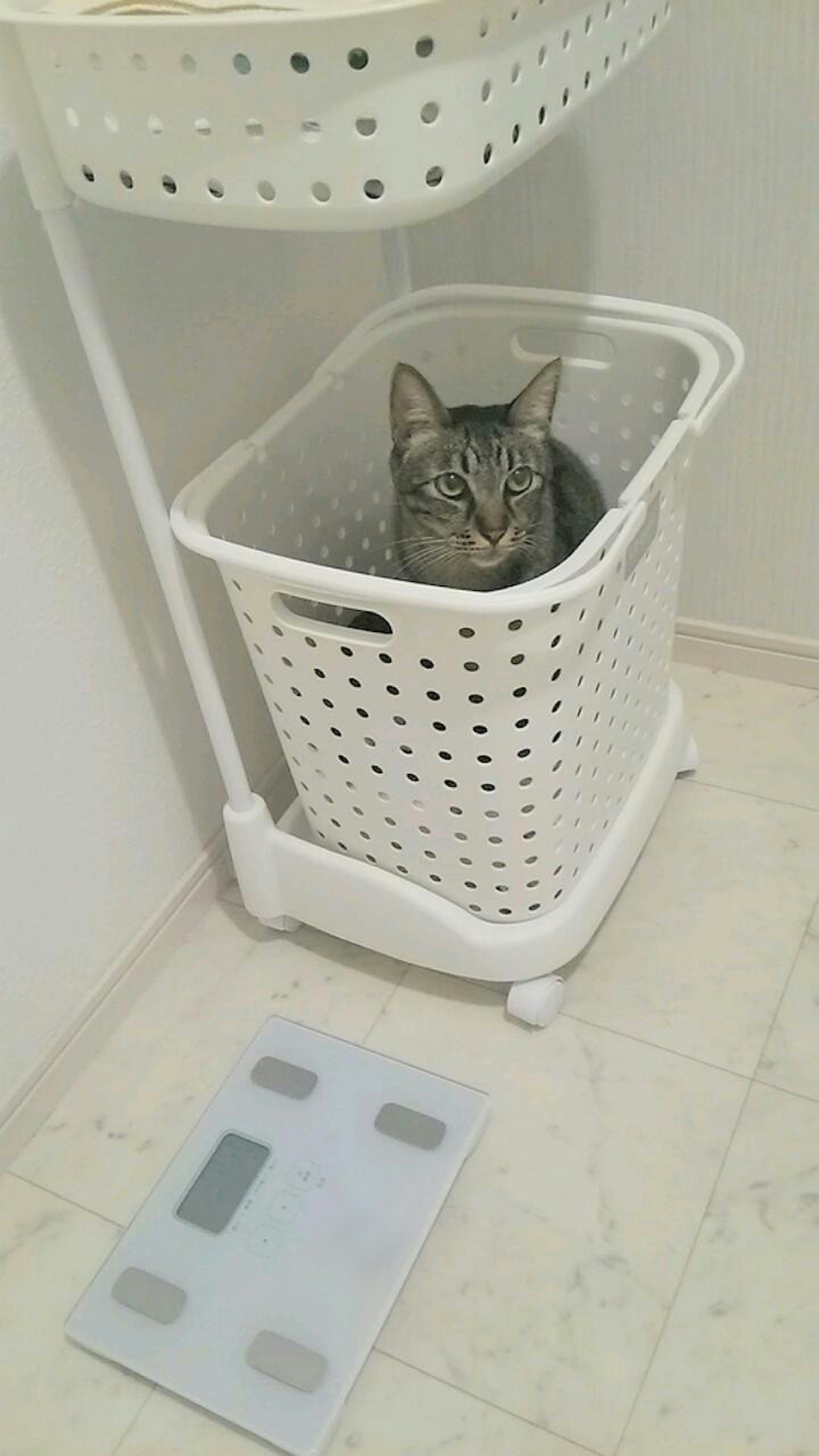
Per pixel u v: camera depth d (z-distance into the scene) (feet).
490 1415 2.93
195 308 3.44
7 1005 3.45
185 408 3.52
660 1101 3.48
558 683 2.96
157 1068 3.77
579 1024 3.69
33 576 3.14
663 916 3.95
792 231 3.70
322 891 3.76
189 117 2.09
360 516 4.03
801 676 4.70
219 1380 3.03
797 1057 3.53
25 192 2.80
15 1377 3.13
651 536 3.20
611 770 3.58
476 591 3.52
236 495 3.36
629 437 3.86
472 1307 3.13
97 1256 3.34
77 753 3.46
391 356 3.82
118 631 3.49
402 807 3.39
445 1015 3.79
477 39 1.94
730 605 4.68
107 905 3.76
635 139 3.71
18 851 3.34
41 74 2.22
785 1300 3.04
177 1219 3.37
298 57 1.95
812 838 4.13
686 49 3.47
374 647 2.90
